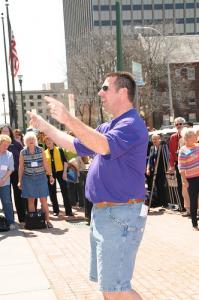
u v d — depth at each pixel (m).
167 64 52.91
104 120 45.12
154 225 10.15
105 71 48.19
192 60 74.12
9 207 10.18
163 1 107.69
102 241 3.48
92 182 3.55
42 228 10.21
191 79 75.25
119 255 3.47
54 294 5.78
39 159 10.36
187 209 11.13
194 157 9.38
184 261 7.12
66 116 3.09
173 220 10.71
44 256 7.71
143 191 3.55
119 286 3.46
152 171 12.52
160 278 6.32
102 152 3.23
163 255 7.52
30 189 10.32
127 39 51.00
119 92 3.54
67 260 7.41
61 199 15.63
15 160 11.26
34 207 10.58
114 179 3.44
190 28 111.25
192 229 9.52
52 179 11.00
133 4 104.88
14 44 28.94
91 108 48.75
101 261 3.49
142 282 6.18
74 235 9.42
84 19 105.06
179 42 75.06
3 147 10.10
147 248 8.03
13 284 6.24
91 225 3.62
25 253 7.93
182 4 109.75
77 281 6.28
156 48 52.72
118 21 13.34
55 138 3.63
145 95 52.25
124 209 3.47
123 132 3.31
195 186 9.42
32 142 10.35
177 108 69.06
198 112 75.62
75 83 49.47
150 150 12.64
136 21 104.19
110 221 3.47
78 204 13.94
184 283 6.07
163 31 56.53
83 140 3.16
